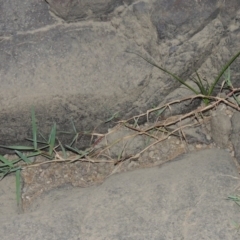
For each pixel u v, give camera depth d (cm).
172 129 134
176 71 131
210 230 119
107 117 132
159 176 128
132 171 131
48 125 132
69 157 134
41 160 134
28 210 129
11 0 132
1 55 130
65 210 125
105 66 130
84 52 130
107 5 129
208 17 129
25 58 130
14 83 129
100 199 125
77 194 128
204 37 130
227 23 130
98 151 134
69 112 131
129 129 134
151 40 130
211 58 132
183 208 122
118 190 126
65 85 129
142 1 129
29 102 129
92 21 131
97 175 133
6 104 129
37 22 131
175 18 128
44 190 132
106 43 130
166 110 134
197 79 133
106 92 130
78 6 129
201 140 133
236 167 128
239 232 119
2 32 131
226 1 128
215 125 132
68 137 134
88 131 133
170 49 129
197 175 126
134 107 132
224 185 124
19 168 132
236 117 132
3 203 130
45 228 122
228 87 134
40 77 129
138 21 129
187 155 131
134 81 130
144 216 122
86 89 129
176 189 124
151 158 133
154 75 131
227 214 121
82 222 123
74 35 130
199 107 135
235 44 130
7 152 135
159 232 120
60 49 130
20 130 132
